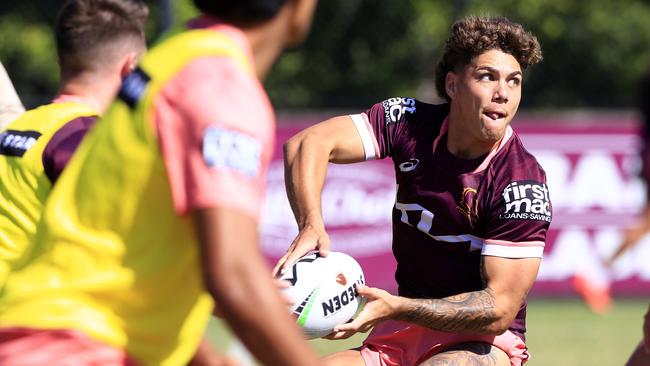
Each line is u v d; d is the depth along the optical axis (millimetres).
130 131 8383
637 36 64438
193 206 7988
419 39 62938
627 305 38656
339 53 61750
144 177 8297
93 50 12672
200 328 8992
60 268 8617
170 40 8734
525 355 15258
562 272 38906
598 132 39094
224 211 7918
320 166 14938
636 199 38875
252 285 7879
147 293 8547
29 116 12758
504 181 14188
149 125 8289
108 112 8719
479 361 14375
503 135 14336
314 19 61375
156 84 8375
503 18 14500
